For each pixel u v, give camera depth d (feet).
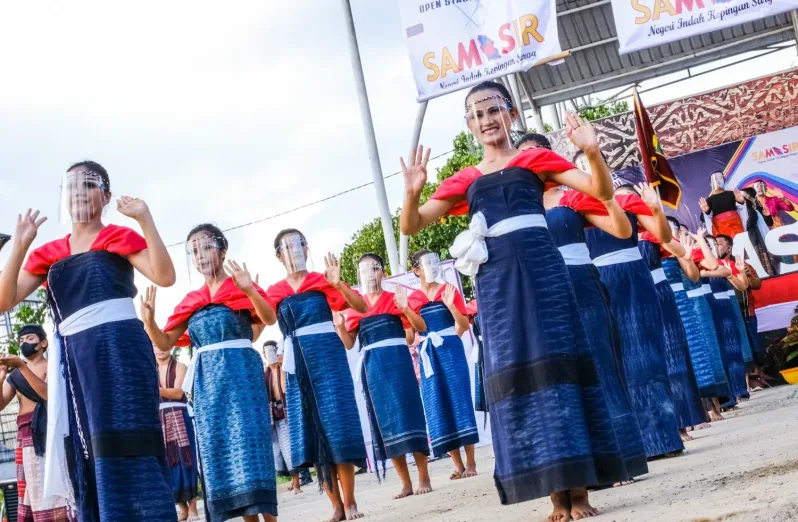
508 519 16.08
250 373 20.54
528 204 14.82
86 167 16.39
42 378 26.45
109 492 15.25
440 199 15.40
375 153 48.37
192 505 33.24
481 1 34.58
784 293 47.57
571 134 14.47
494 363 14.57
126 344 15.72
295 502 35.81
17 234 15.81
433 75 34.76
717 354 33.65
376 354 28.40
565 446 14.01
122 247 15.89
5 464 43.16
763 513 11.41
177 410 32.89
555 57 34.19
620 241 22.89
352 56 48.39
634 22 34.78
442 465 40.70
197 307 20.71
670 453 22.21
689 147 48.49
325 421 23.45
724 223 48.03
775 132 47.73
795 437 20.01
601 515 14.17
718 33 49.80
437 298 31.40
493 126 15.33
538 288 14.53
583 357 14.58
